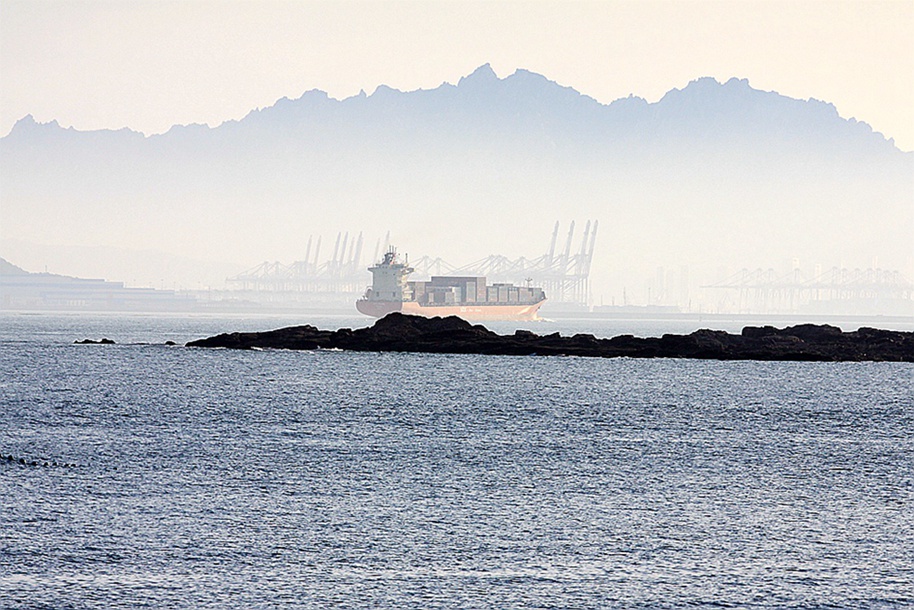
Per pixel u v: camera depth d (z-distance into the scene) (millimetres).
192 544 185625
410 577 169000
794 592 164250
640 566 176500
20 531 191750
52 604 155000
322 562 176250
